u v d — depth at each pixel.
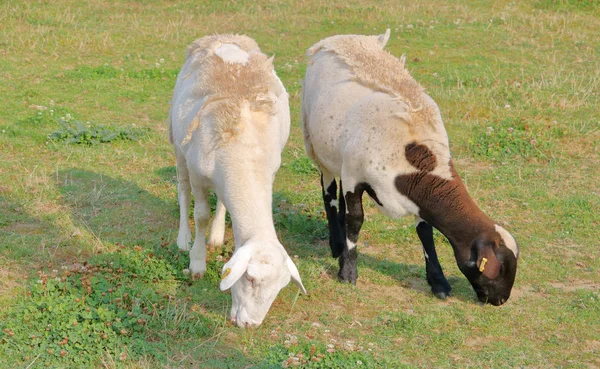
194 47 6.55
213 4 15.93
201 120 5.56
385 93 6.08
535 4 16.19
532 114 10.38
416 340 5.52
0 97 10.51
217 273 6.23
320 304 5.97
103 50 12.99
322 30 14.51
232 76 5.72
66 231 6.88
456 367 5.19
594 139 9.52
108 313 5.26
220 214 6.59
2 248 6.45
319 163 6.89
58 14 14.66
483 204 7.88
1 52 12.45
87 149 8.93
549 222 7.51
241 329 5.48
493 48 13.48
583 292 6.22
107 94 10.98
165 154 8.98
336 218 6.87
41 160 8.52
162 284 6.05
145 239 6.83
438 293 6.15
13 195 7.52
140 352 5.05
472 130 9.88
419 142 5.77
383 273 6.55
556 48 13.53
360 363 5.05
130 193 7.84
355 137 5.98
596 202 7.86
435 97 10.98
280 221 7.34
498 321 5.81
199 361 5.07
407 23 14.82
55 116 9.83
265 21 14.98
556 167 8.84
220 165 5.38
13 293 5.71
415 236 7.23
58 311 5.28
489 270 5.59
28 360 4.86
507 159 9.03
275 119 5.70
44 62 12.22
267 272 4.73
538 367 5.23
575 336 5.65
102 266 6.12
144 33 13.89
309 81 6.82
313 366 5.00
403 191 5.84
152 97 11.02
